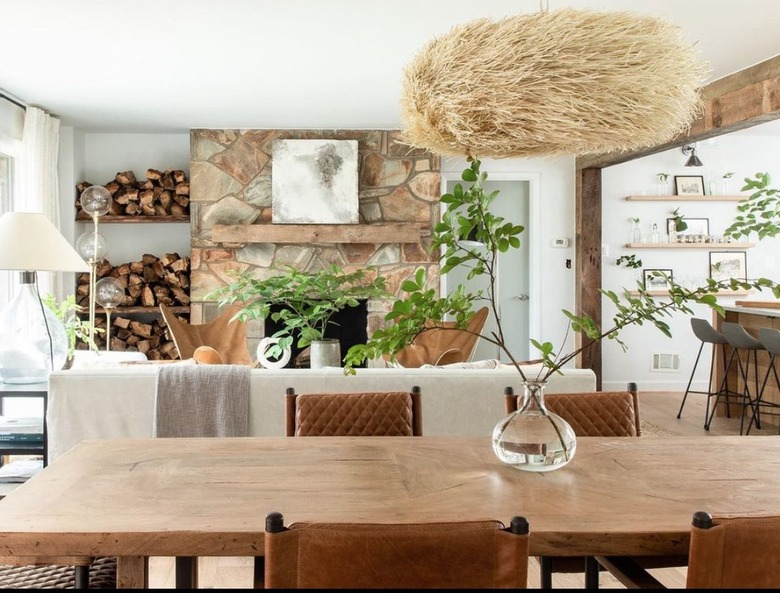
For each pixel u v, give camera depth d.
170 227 6.91
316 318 4.23
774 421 5.28
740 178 7.05
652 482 1.62
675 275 7.04
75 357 4.66
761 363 5.39
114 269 6.61
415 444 1.99
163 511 1.42
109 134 6.77
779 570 1.12
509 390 2.23
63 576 1.70
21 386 3.25
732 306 5.72
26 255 3.26
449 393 3.02
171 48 4.09
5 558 1.40
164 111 5.76
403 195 6.56
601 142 1.68
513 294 7.35
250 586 2.65
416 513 1.41
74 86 4.95
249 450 1.91
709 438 2.08
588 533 1.31
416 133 1.72
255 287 4.45
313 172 6.35
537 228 7.05
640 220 7.03
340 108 5.66
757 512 1.43
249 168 6.45
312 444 1.99
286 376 2.98
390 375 3.01
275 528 1.05
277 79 4.78
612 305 6.98
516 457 1.69
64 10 3.48
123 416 2.96
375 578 1.06
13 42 3.96
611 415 2.30
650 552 1.32
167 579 2.70
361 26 3.73
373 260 6.55
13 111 5.30
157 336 6.60
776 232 6.45
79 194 6.48
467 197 1.67
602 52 1.37
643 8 3.45
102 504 1.46
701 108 1.61
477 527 1.06
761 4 3.40
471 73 1.39
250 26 3.72
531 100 1.37
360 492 1.54
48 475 1.67
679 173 7.02
